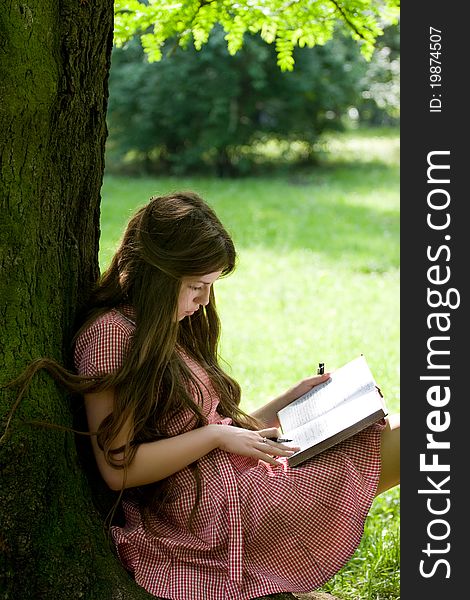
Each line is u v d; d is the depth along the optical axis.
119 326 2.47
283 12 4.04
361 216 12.52
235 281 8.63
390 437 2.69
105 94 2.63
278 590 2.42
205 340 2.81
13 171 2.24
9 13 2.16
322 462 2.57
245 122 16.30
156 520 2.56
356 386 2.77
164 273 2.43
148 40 4.04
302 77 16.02
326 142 17.69
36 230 2.32
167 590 2.40
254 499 2.50
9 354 2.27
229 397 2.80
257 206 13.10
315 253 10.07
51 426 2.31
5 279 2.26
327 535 2.53
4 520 2.25
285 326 7.11
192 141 16.58
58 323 2.45
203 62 15.48
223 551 2.46
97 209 2.70
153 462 2.46
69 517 2.37
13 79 2.18
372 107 22.89
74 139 2.49
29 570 2.30
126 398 2.41
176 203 2.49
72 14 2.34
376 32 4.08
